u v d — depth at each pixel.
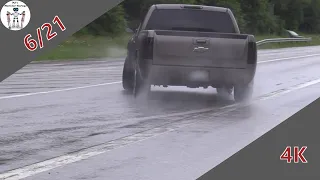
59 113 15.54
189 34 17.44
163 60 17.42
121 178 9.18
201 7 20.09
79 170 9.65
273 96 20.55
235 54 17.55
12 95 19.36
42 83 23.88
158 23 19.97
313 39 112.06
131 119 14.91
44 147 11.38
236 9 99.31
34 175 9.29
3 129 13.15
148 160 10.41
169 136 12.71
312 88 23.42
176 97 19.92
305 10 156.00
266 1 120.69
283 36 119.38
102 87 22.42
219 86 18.33
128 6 81.12
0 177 9.13
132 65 20.06
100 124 14.06
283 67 36.62
